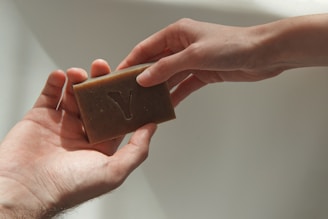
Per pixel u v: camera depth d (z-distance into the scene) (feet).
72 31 2.17
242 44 1.90
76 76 1.92
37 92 2.18
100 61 1.97
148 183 2.27
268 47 1.90
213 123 2.27
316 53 1.90
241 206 2.32
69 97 2.01
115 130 1.94
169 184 2.28
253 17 2.22
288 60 1.94
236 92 2.26
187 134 2.26
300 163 2.30
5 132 2.18
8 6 2.13
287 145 2.29
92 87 1.91
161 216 2.29
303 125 2.28
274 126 2.28
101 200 2.26
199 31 1.95
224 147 2.28
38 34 2.16
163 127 2.25
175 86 2.24
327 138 2.28
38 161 1.90
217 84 2.25
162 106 1.95
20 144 1.92
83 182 1.85
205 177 2.29
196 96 2.25
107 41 2.19
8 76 2.16
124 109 1.93
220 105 2.26
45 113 1.99
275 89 2.26
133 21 2.19
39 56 2.17
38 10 2.15
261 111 2.27
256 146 2.29
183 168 2.28
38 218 1.81
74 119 2.03
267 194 2.31
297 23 1.89
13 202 1.81
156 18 2.19
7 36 2.14
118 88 1.92
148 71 1.90
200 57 1.89
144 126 1.94
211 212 2.31
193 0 2.20
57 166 1.88
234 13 2.21
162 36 2.04
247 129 2.28
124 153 1.91
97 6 2.17
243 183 2.30
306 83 2.25
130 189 2.27
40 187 1.85
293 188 2.31
